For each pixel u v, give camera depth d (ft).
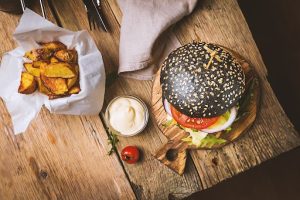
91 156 1.70
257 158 1.67
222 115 1.59
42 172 1.70
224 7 1.74
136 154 1.64
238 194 2.36
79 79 1.61
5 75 1.65
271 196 2.35
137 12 1.69
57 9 1.76
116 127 1.67
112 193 1.69
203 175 1.67
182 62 1.54
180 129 1.66
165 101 1.63
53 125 1.72
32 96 1.62
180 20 1.74
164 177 1.68
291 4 2.44
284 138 1.67
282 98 2.38
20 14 1.76
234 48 1.72
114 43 1.74
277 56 2.42
